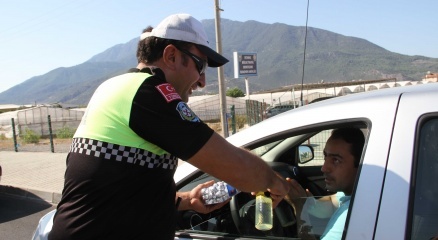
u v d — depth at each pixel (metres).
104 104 1.53
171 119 1.46
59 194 8.21
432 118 1.48
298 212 2.07
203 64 1.70
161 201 1.57
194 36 1.64
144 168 1.50
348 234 1.51
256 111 16.02
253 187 1.59
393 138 1.51
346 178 1.98
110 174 1.48
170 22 1.64
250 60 24.33
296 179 2.77
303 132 1.84
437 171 1.47
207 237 2.04
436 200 1.45
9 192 9.15
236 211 2.19
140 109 1.47
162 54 1.64
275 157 2.86
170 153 1.50
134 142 1.48
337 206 1.98
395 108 1.56
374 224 1.46
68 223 1.53
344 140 1.98
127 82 1.53
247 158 1.56
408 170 1.45
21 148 18.56
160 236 1.58
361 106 1.67
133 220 1.50
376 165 1.51
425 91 1.59
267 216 1.86
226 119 16.84
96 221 1.49
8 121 48.31
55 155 14.37
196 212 2.21
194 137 1.46
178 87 1.71
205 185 2.13
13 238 5.93
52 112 46.28
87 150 1.51
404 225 1.41
